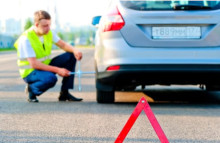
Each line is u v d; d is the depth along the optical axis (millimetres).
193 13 6699
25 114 6441
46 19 7738
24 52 7711
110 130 5230
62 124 5629
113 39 6836
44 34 7852
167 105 7305
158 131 3598
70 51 8023
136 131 5207
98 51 7102
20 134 5047
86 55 35969
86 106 7199
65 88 7922
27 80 7789
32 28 7871
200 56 6652
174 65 6613
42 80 7605
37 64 7648
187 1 6762
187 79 6762
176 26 6711
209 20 6699
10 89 10156
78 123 5688
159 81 6824
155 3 6812
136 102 7688
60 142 4613
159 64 6617
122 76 6742
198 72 6613
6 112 6641
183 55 6641
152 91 9508
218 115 6273
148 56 6664
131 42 6750
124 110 6734
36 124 5652
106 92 7336
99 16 8297
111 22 6855
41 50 7871
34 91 7723
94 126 5484
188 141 4660
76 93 9195
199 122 5746
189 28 6699
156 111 6641
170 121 5816
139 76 6711
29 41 7742
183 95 8766
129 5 6879
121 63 6699
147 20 6723
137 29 6738
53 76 7625
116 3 7078
